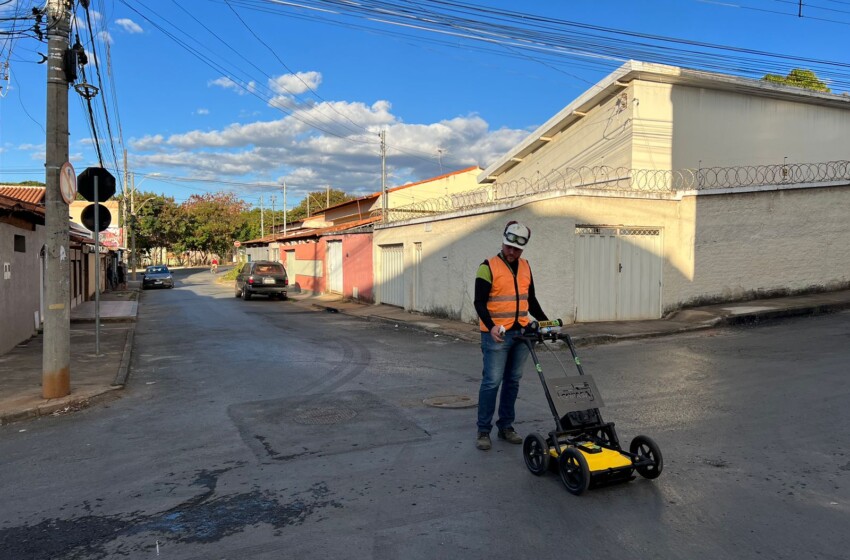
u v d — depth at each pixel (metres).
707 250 12.84
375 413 6.43
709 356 8.89
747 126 16.12
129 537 3.67
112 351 11.04
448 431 5.71
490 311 5.07
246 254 53.62
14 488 4.52
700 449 4.97
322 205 80.94
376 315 17.44
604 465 4.12
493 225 13.08
